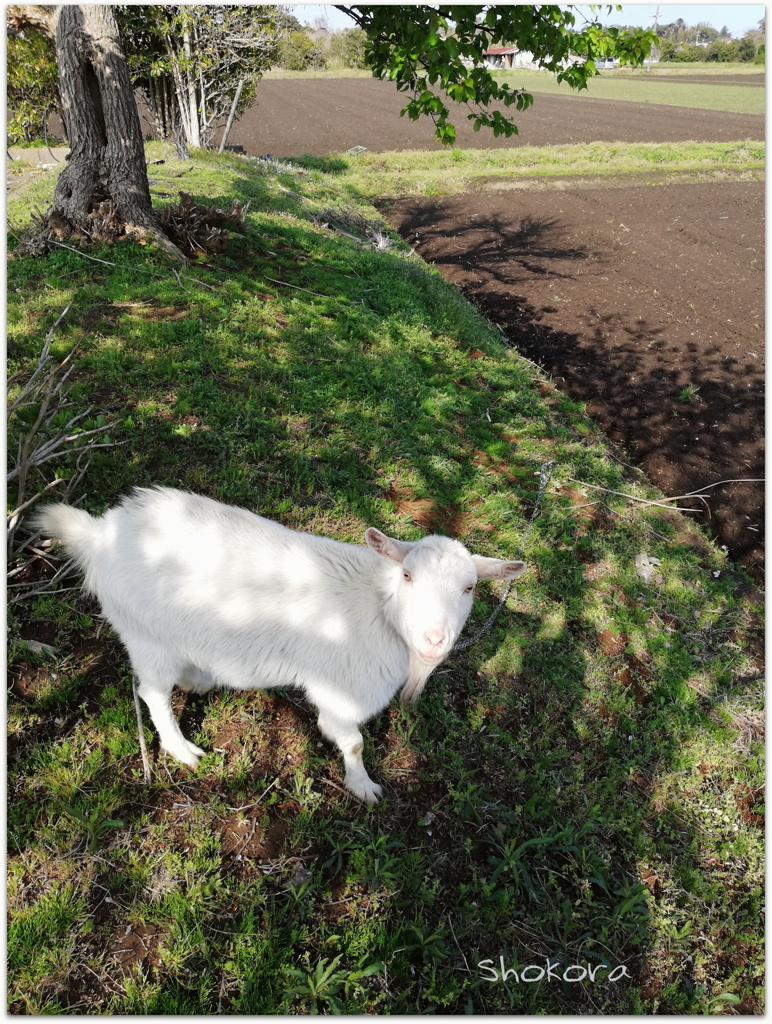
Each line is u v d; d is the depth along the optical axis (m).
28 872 2.75
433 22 5.30
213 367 6.16
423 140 30.27
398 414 6.79
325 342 7.52
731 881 3.89
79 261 7.61
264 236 10.72
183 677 3.50
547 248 16.72
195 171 14.58
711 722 4.74
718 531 7.08
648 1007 3.22
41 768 3.08
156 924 2.74
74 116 7.93
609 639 5.15
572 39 5.79
